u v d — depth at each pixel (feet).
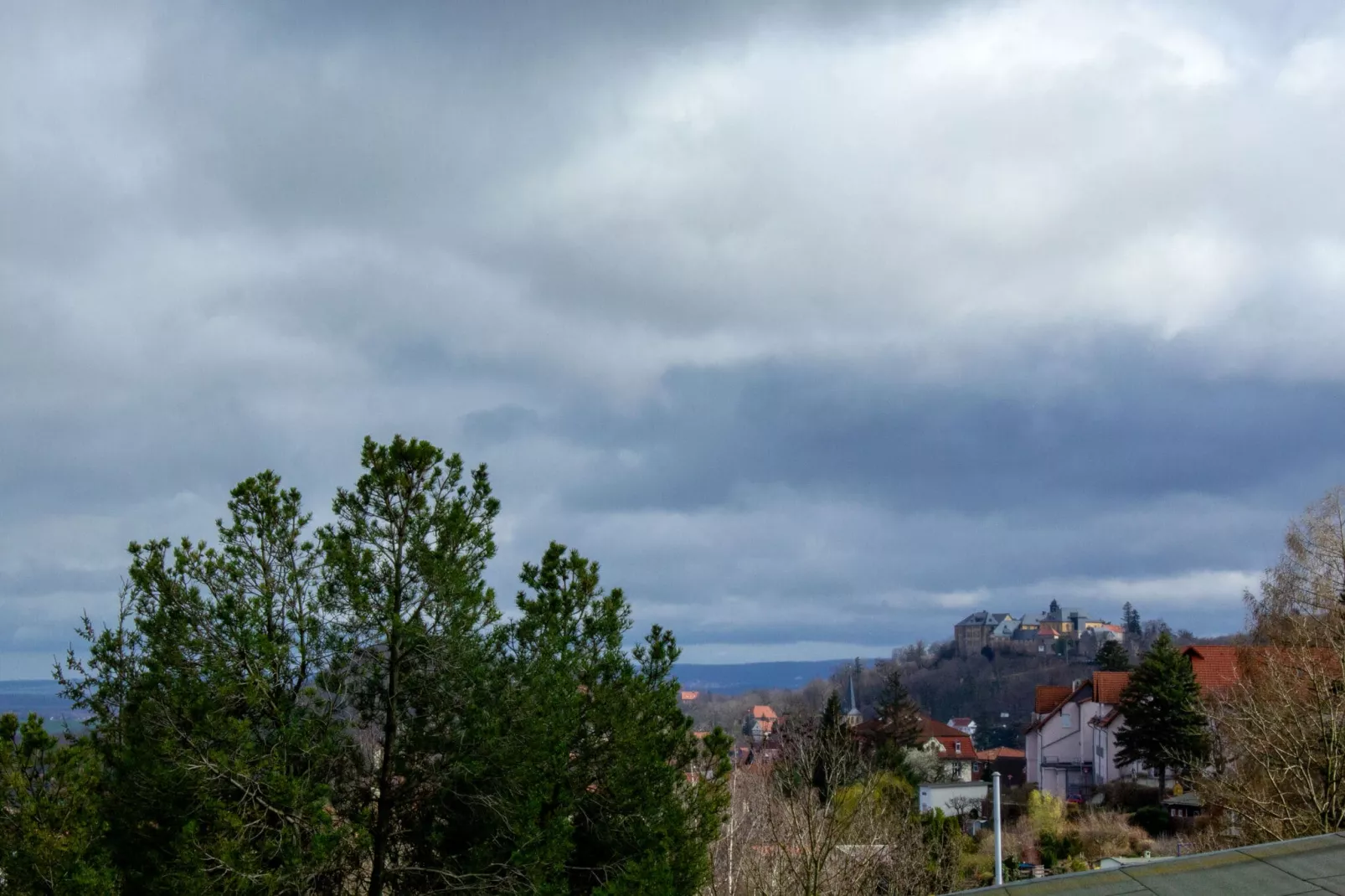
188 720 49.75
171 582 52.49
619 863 61.72
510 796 56.13
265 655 51.08
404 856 55.83
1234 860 29.30
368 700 54.90
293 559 55.21
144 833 50.60
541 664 60.23
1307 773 79.71
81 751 47.80
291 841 48.75
